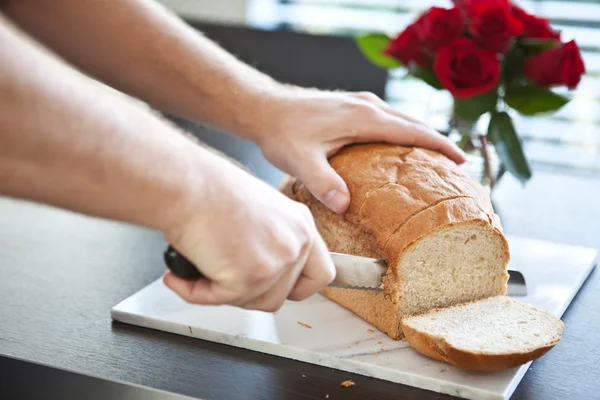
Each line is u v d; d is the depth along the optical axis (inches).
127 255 49.8
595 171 107.9
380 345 38.7
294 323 40.8
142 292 43.6
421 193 39.9
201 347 38.8
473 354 34.5
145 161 24.2
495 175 53.2
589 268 50.9
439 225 38.7
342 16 124.8
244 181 27.1
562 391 35.6
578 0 109.3
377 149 43.4
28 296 43.4
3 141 21.7
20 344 37.9
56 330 39.6
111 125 23.5
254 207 26.6
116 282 45.8
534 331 37.3
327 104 44.2
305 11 126.3
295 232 27.7
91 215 24.6
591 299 46.9
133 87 45.4
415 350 38.2
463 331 37.2
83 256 49.3
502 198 67.0
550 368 37.7
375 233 39.8
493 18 50.1
